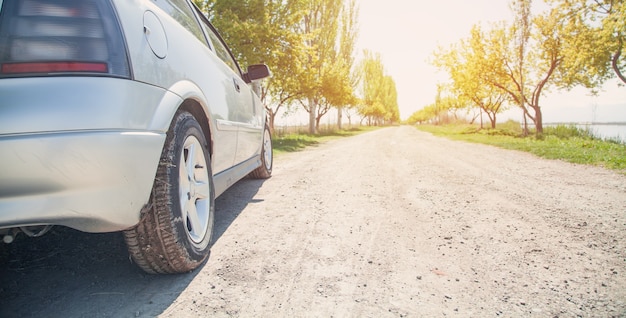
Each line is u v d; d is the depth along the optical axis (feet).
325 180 14.85
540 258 6.32
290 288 5.16
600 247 6.86
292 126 83.51
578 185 13.78
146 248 4.83
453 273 5.70
